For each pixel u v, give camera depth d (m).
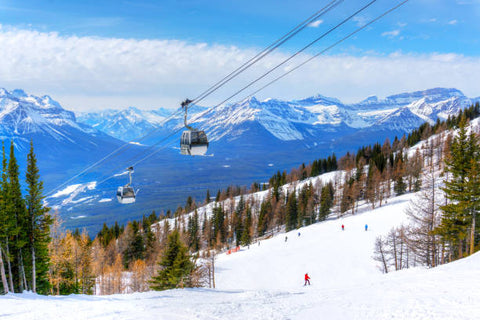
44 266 49.41
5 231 41.53
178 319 18.56
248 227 122.88
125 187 35.06
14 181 46.50
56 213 59.44
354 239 79.06
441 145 132.88
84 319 19.27
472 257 31.00
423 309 15.75
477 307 15.03
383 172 131.62
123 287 77.44
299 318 17.27
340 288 29.56
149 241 108.06
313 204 130.00
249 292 30.72
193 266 51.00
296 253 77.56
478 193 42.00
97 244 93.56
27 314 21.09
